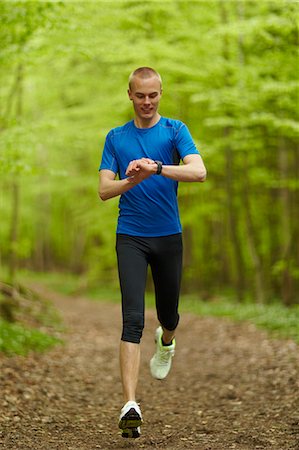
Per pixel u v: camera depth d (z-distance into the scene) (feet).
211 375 24.81
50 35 33.71
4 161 31.76
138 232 13.23
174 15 49.37
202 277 73.61
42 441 14.11
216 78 49.96
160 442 14.28
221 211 68.13
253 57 46.39
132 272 13.03
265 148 54.70
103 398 20.76
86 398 20.52
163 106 56.03
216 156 58.23
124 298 12.96
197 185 60.03
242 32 40.19
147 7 46.39
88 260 106.32
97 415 17.89
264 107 45.78
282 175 48.24
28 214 99.30
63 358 28.30
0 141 32.48
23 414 16.79
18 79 40.93
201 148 48.62
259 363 26.00
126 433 12.61
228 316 46.98
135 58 48.01
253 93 44.09
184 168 12.41
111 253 83.51
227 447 13.53
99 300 76.54
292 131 43.91
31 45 32.86
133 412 12.18
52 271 129.39
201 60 50.03
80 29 33.63
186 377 25.07
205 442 14.14
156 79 12.81
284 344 30.30
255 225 66.13
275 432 14.56
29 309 43.06
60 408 18.47
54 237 130.93
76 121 58.29
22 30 30.22
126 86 54.03
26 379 21.59
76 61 57.62
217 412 17.94
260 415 16.69
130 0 44.55
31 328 36.01
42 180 86.02
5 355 25.23
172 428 16.07
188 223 65.46
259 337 34.58
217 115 54.54
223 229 72.69
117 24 48.85
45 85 59.26
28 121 37.06
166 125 13.20
